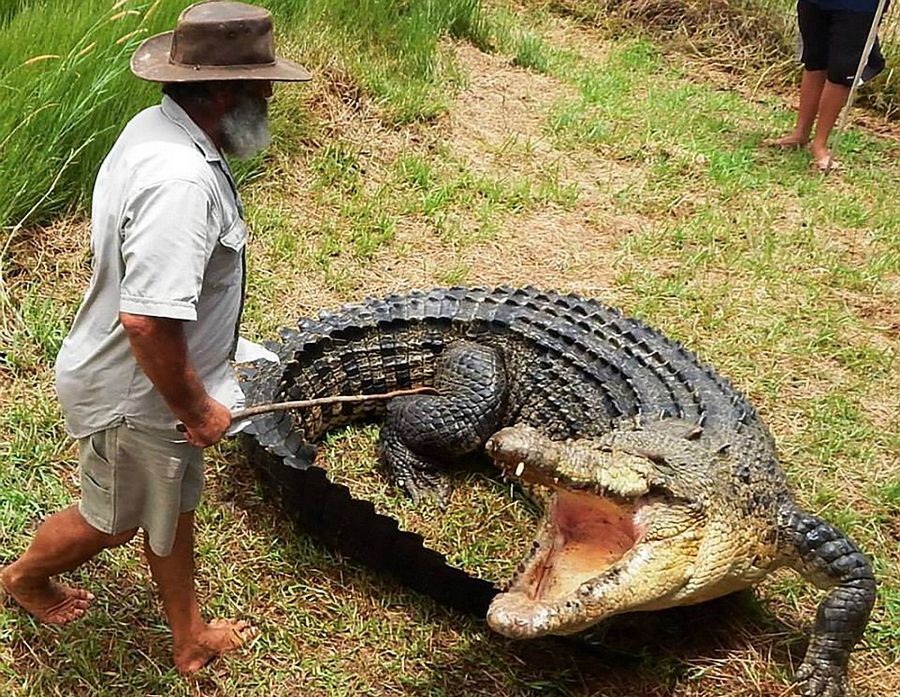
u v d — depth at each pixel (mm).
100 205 2605
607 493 3023
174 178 2430
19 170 5027
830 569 3406
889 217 6863
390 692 3240
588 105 8172
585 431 4121
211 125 2600
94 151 5344
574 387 4273
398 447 4258
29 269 4930
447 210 6273
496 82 8180
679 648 3496
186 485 2965
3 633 3242
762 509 3432
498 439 2902
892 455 4551
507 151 7125
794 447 4523
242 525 3822
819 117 7648
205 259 2506
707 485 3256
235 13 2545
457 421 4215
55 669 3170
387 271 5633
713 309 5559
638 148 7469
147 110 2648
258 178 6137
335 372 4477
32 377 4391
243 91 2586
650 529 3096
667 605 3180
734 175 7262
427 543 3904
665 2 10383
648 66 9570
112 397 2723
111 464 2824
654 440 3420
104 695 3117
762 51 9984
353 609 3521
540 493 4051
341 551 3734
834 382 5035
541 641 3441
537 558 3033
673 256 6105
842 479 4367
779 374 5051
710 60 9984
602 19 10461
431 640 3426
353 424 4605
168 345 2443
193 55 2521
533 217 6410
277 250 5551
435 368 4590
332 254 5672
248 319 5012
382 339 4566
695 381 4074
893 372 5156
